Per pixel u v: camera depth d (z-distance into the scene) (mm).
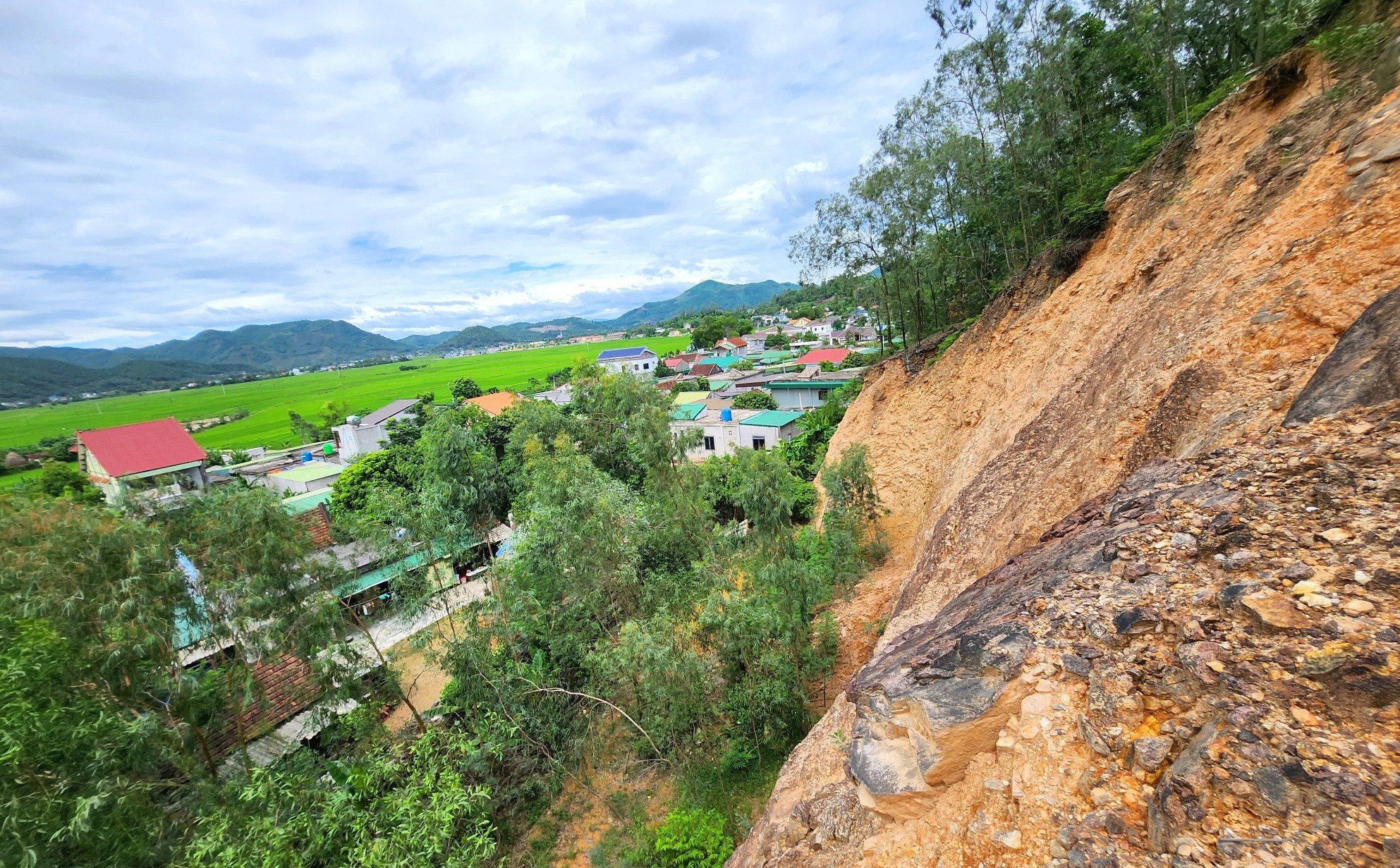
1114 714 4160
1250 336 6879
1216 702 3660
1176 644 4199
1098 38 23031
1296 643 3533
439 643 19078
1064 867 3633
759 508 14789
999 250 31094
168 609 12484
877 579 18797
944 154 23375
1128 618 4582
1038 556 6918
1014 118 23766
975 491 12422
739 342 110500
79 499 17281
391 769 11258
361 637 22703
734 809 12789
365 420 65250
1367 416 4727
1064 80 21000
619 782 15234
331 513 31297
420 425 52062
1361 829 2664
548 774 15523
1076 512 7418
